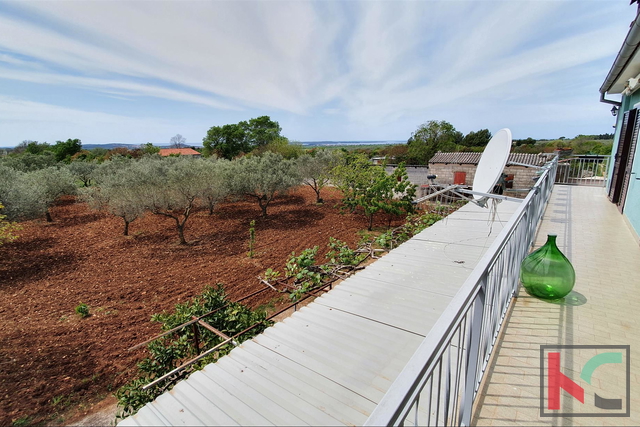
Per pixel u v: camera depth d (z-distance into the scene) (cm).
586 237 421
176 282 711
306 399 187
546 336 211
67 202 1620
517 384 171
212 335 402
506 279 227
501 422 148
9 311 576
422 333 240
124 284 698
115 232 1088
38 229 1113
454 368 191
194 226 1173
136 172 998
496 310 200
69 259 841
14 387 404
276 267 802
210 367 225
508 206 637
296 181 1454
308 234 1094
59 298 631
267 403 187
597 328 218
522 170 1384
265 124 4888
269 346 242
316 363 218
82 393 407
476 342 143
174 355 377
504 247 204
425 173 1917
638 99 529
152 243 980
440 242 447
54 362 450
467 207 656
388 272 358
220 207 1491
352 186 1415
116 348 486
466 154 1672
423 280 332
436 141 3244
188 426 178
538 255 259
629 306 245
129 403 330
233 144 4450
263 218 1306
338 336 246
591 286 281
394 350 224
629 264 328
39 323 539
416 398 86
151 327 539
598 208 600
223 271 774
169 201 993
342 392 190
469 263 369
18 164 1759
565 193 784
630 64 436
